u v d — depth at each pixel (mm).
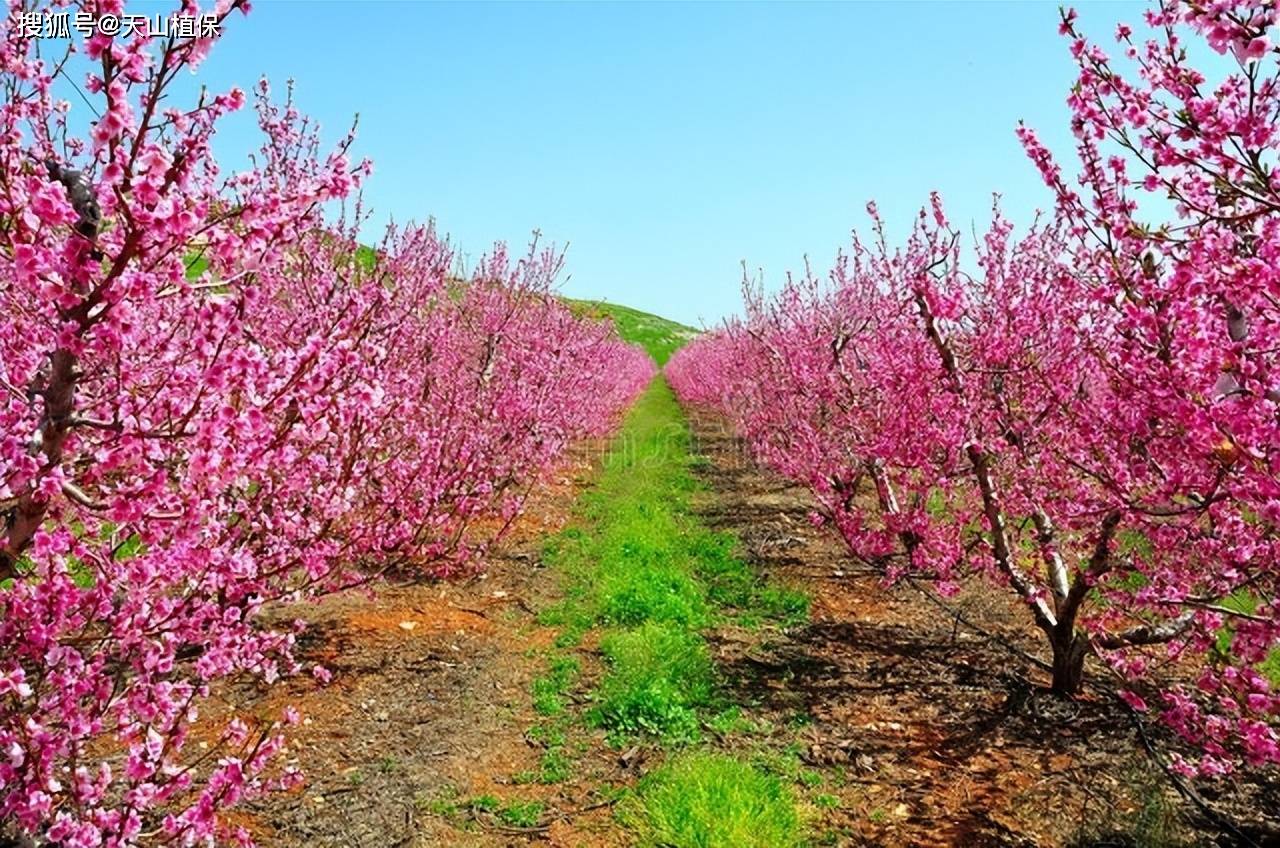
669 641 6809
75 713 2701
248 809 4414
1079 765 5090
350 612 7453
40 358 2803
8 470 2330
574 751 5234
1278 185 2971
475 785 4824
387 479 6387
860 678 6461
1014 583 6145
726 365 20734
